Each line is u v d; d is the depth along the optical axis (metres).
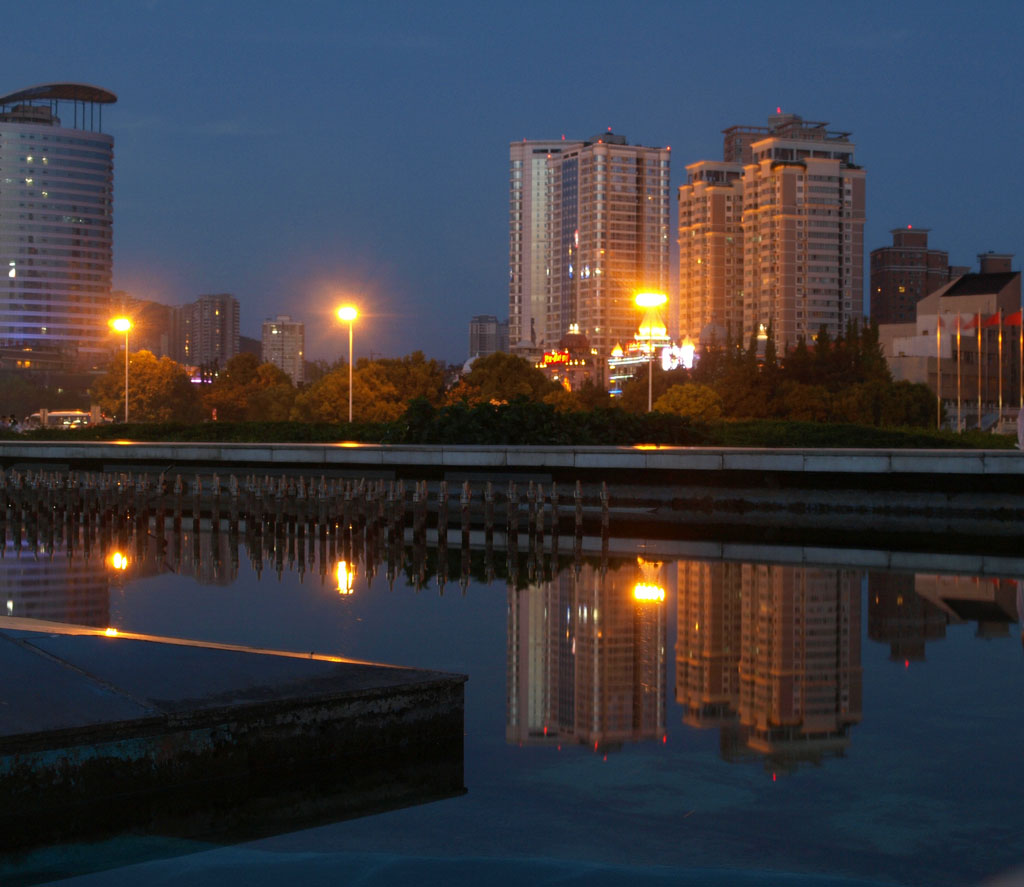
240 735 8.76
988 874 6.72
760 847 7.22
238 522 37.16
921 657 13.93
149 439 67.69
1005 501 34.62
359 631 15.88
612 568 24.17
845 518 36.03
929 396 106.25
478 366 97.94
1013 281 193.75
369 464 42.28
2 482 47.06
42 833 7.55
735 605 18.50
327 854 7.14
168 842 7.37
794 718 10.76
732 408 95.81
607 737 10.02
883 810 7.96
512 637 15.35
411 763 9.20
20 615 17.58
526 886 6.51
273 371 128.12
